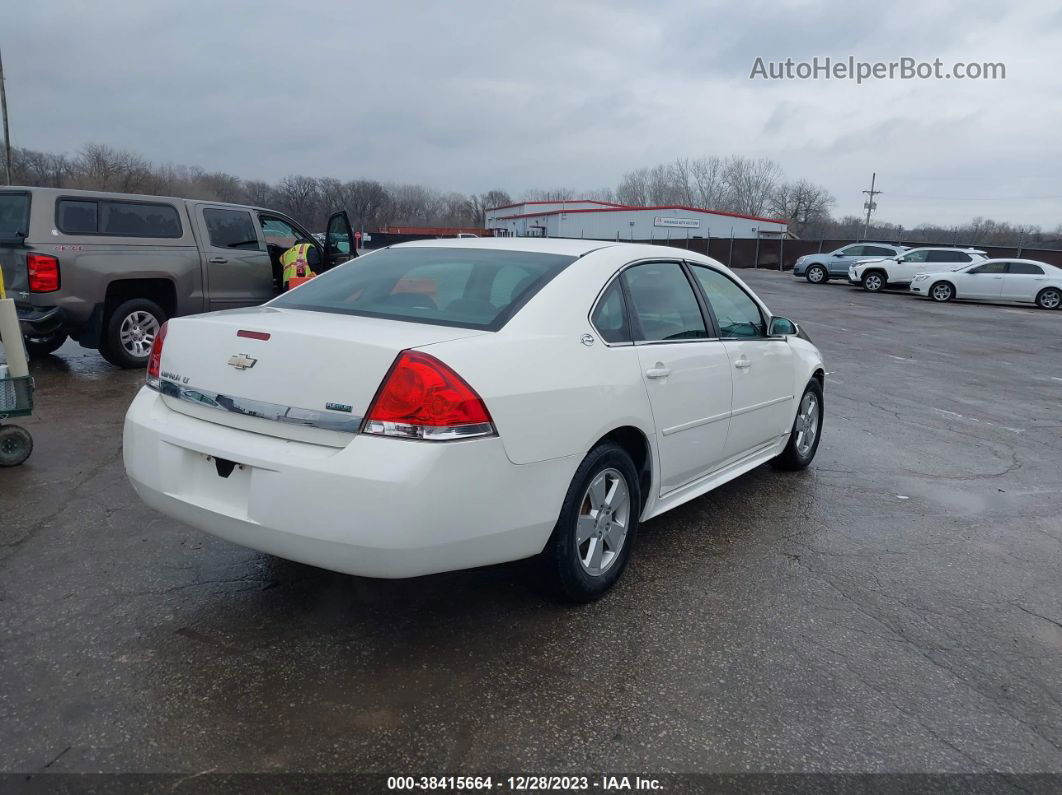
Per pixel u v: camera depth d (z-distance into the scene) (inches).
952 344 593.9
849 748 103.4
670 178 3398.1
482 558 117.1
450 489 108.7
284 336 116.4
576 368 129.0
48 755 94.9
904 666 124.7
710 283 179.0
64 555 150.9
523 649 123.6
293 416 112.6
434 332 119.7
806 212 3112.7
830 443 270.5
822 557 167.6
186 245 347.9
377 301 139.4
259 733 100.7
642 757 99.5
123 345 332.2
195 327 127.9
